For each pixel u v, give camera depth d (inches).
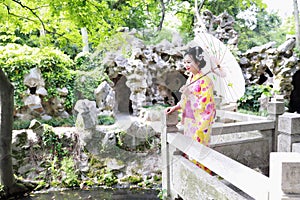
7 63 189.8
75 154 168.2
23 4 142.6
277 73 224.2
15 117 193.9
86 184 157.6
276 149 124.2
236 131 114.8
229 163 71.7
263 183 59.1
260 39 498.9
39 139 170.1
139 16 269.0
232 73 71.2
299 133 115.8
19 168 161.9
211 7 351.6
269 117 125.3
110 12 144.1
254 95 212.7
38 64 195.2
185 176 97.5
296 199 45.2
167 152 52.4
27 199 143.2
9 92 136.4
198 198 89.7
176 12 289.1
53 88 201.8
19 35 295.1
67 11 131.0
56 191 153.2
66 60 210.2
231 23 211.8
